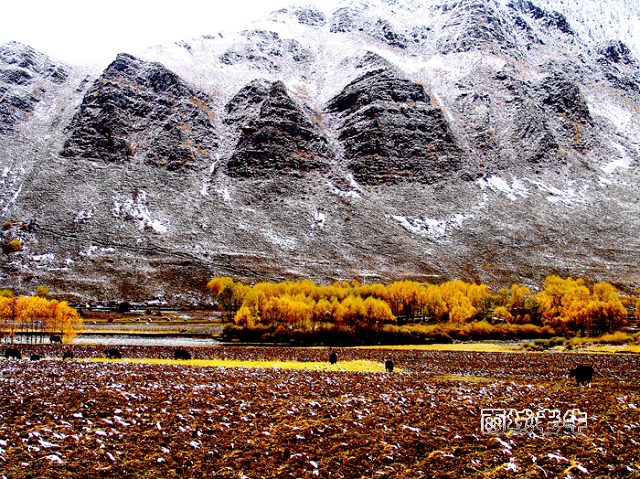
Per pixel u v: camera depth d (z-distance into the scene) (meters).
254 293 140.12
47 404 30.78
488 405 35.75
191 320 149.25
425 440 26.12
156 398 34.25
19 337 111.19
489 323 136.12
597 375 59.22
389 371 60.09
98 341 105.88
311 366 64.81
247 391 38.59
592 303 127.31
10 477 19.28
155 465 21.50
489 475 21.70
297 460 22.64
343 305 119.00
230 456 22.91
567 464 23.34
